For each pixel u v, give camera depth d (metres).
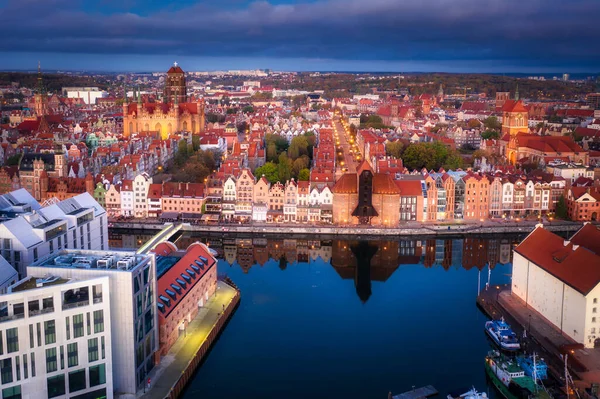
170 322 156.00
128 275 129.12
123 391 133.62
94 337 123.62
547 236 189.00
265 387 147.38
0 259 148.12
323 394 144.25
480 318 187.88
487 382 149.88
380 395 143.88
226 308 183.88
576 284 161.25
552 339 166.00
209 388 146.62
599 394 135.00
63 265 133.88
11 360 114.50
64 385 121.19
